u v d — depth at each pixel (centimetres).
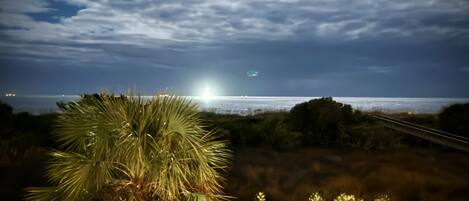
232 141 2061
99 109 487
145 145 459
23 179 1091
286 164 1595
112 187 453
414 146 2214
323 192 1134
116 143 453
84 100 506
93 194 453
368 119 2795
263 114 3597
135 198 447
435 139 2116
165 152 461
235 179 1277
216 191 535
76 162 460
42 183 1052
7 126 1873
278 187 1198
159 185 448
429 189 1245
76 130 475
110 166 459
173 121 477
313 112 2319
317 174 1440
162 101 494
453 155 1909
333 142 2206
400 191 1202
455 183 1309
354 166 1580
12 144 1558
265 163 1582
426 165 1644
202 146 488
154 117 480
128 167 459
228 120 2602
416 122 3103
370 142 2097
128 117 472
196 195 458
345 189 1184
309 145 2164
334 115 2298
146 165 453
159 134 473
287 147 1986
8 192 980
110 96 494
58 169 484
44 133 1816
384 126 2627
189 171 477
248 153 1788
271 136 2047
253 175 1309
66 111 500
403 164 1655
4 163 1280
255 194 1112
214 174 513
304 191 1158
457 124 2481
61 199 474
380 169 1502
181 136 480
